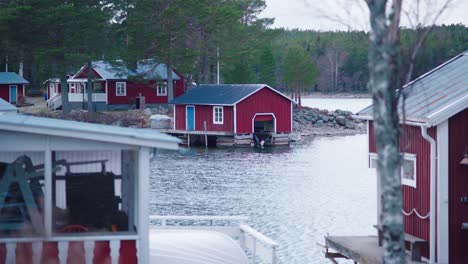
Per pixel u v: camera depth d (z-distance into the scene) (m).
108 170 17.70
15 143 15.53
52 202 16.48
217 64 112.81
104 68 102.25
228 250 18.59
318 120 106.56
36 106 104.81
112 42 96.75
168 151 79.81
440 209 21.67
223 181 56.34
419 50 15.12
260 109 85.06
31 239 15.84
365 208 45.00
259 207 44.84
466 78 23.70
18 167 16.14
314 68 153.50
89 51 93.44
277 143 86.38
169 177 58.31
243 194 49.91
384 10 14.55
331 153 78.75
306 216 42.06
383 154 14.77
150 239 18.81
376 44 14.61
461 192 21.80
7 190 16.08
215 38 104.12
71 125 16.58
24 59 93.38
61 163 16.94
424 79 25.70
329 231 37.81
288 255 31.91
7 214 16.00
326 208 44.88
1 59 96.31
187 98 86.62
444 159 21.66
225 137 84.69
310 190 52.41
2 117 18.16
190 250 18.19
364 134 102.81
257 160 71.56
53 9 86.38
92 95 100.31
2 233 15.94
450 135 21.66
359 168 65.88
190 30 100.81
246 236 21.91
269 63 138.62
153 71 99.69
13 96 106.81
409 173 23.59
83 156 17.53
